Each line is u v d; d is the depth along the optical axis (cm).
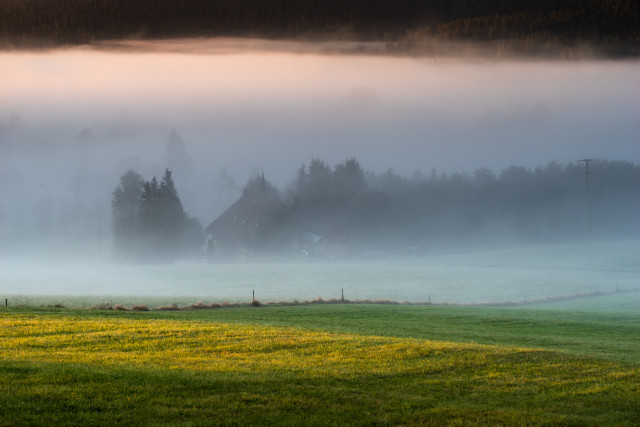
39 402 1814
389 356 2742
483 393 2233
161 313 4475
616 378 2514
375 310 5228
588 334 4241
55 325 3350
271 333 3266
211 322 3778
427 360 2672
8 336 2986
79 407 1802
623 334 4272
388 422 1862
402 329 3972
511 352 2864
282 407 1917
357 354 2773
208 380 2128
